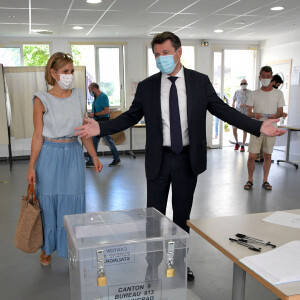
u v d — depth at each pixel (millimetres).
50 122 2346
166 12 5691
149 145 2146
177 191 2184
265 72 4660
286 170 6270
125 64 8281
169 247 977
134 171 6312
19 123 6945
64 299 2299
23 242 2344
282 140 8430
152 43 2020
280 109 4816
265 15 6035
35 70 6875
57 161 2389
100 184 5375
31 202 2363
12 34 7316
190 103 2037
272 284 925
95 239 1011
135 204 4371
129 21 6312
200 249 3023
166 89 2090
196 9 5516
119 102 8477
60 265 2766
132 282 955
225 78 9414
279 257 1077
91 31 7188
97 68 8219
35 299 2303
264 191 4887
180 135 2080
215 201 4434
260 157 7016
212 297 2297
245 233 1308
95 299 930
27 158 7723
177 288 1002
